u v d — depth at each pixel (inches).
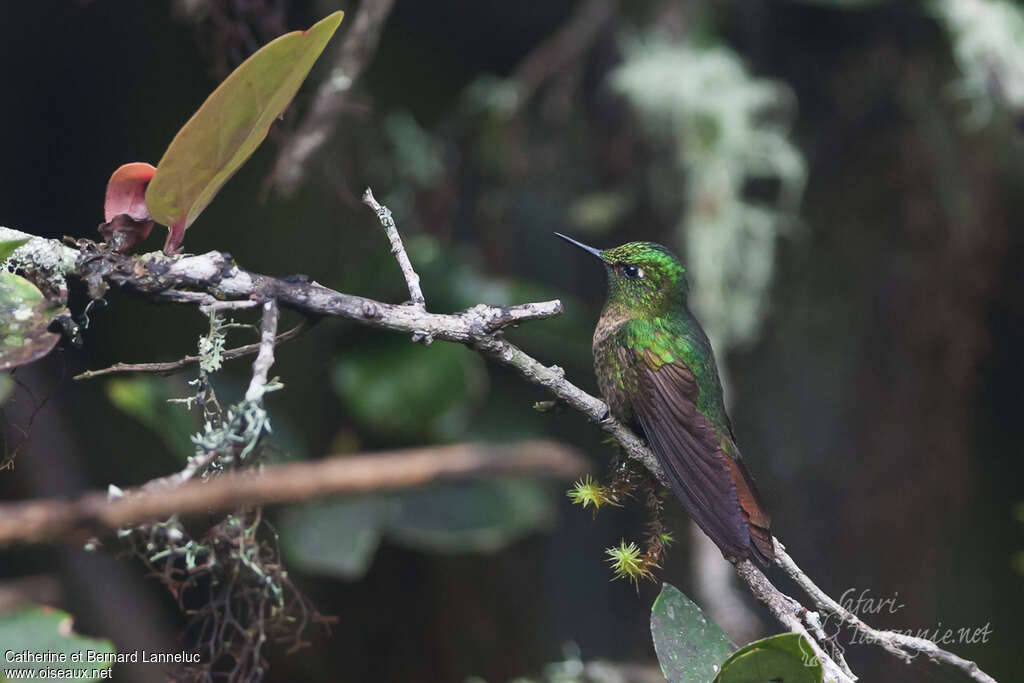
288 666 389.4
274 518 321.1
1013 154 376.8
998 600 433.1
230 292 150.1
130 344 385.1
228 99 140.3
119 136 391.9
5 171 379.9
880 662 413.4
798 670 145.5
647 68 347.6
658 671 370.0
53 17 378.6
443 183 377.4
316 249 375.6
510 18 396.2
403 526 324.8
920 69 377.1
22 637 150.0
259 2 279.9
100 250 156.8
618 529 402.9
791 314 399.5
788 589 404.8
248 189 385.4
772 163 350.9
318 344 356.5
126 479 383.2
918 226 392.5
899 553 411.8
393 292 341.4
